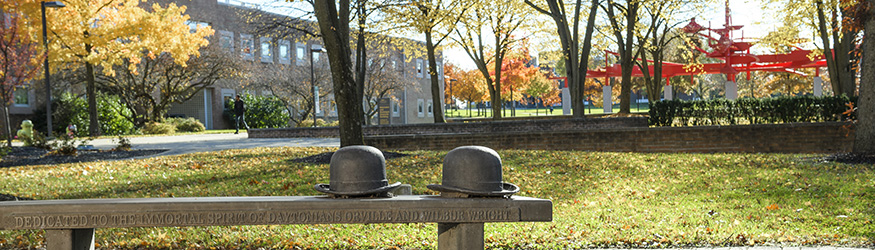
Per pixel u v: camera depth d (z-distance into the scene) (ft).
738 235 20.94
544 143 59.52
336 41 42.96
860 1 41.60
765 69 130.21
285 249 20.18
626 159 44.68
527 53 119.24
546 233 22.09
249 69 130.11
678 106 65.21
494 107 104.06
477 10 91.45
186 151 57.06
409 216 11.35
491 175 11.62
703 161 43.01
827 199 27.99
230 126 143.33
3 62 63.87
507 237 21.27
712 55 112.16
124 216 11.24
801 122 61.00
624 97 97.30
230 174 37.63
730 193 30.73
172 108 143.13
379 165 11.74
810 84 199.11
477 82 222.07
